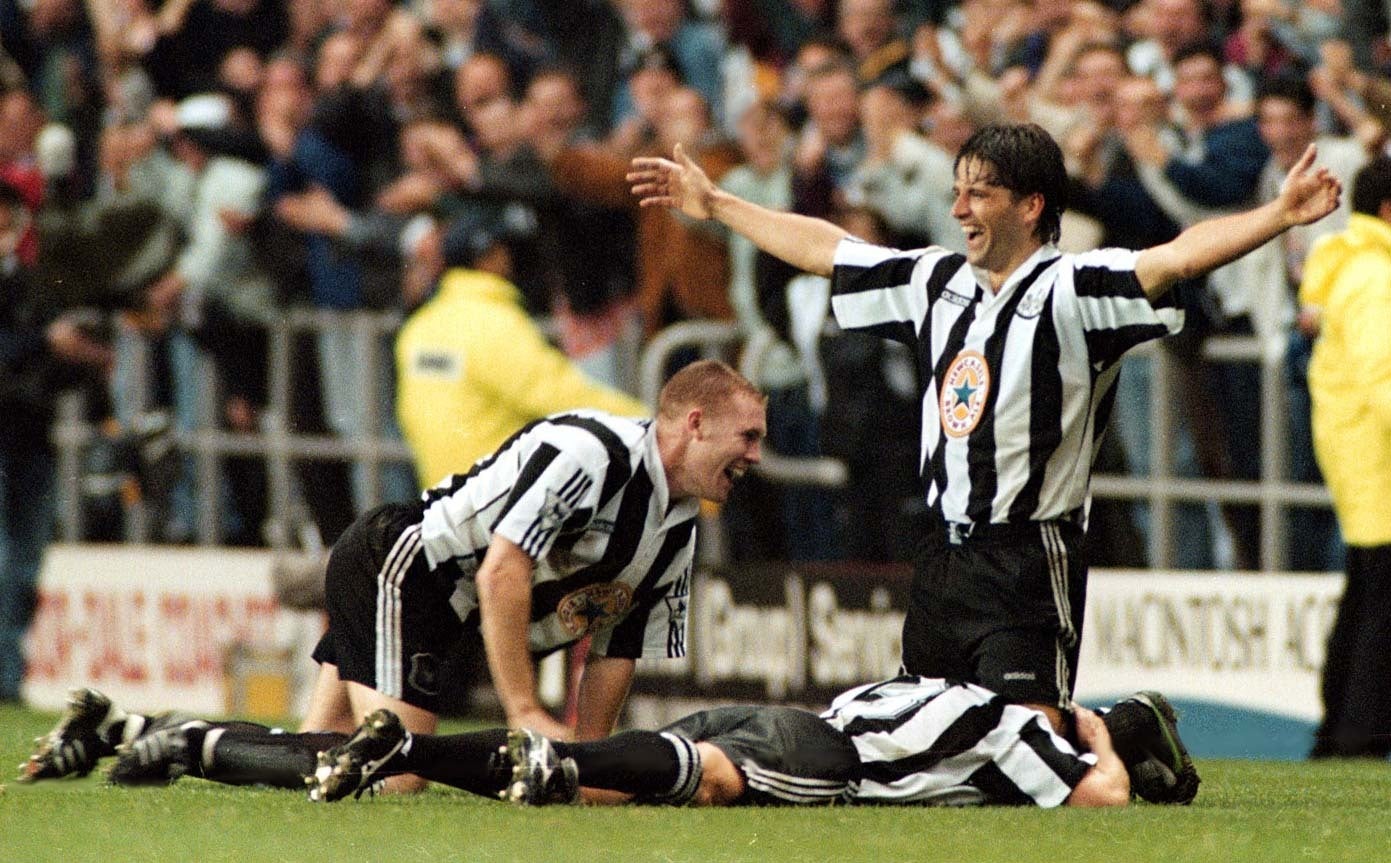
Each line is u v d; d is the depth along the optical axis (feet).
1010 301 50.24
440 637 52.11
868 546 91.25
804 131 94.07
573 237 97.40
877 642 89.40
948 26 92.32
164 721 48.19
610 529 49.60
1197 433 85.30
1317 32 84.58
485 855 36.99
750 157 95.86
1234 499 84.58
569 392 95.50
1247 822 43.39
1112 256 49.26
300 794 46.65
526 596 48.49
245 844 38.29
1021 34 88.89
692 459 49.49
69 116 118.62
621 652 52.16
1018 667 49.85
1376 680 78.79
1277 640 82.69
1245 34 85.51
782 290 92.94
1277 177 83.05
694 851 37.60
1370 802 52.70
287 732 47.75
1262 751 83.10
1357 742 79.25
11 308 114.73
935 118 90.79
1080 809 45.96
